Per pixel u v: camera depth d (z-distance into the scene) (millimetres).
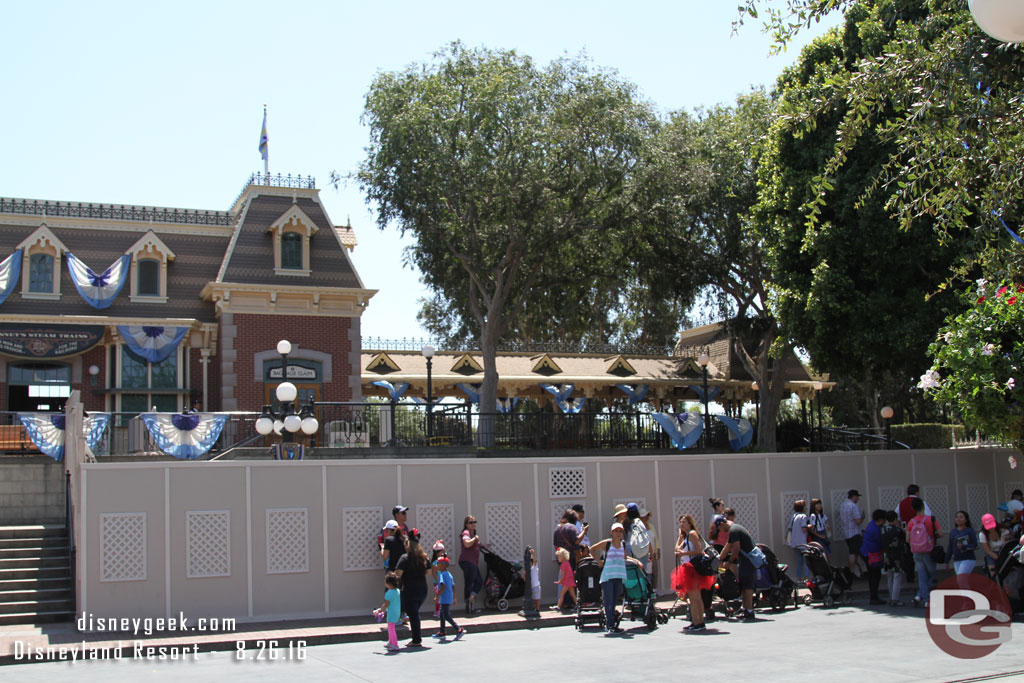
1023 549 15258
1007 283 12555
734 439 31469
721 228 36562
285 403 20656
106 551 15797
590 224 35812
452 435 26656
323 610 17047
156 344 28547
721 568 16938
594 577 16250
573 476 19656
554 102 33812
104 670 12430
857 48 27312
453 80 33531
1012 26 5262
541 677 11211
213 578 16391
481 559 18359
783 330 29750
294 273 29719
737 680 10680
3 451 23172
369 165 34219
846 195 24922
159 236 30484
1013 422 15445
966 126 10328
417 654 13531
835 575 18516
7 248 28500
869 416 50875
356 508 17594
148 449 23062
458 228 35344
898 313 25250
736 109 37656
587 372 36875
